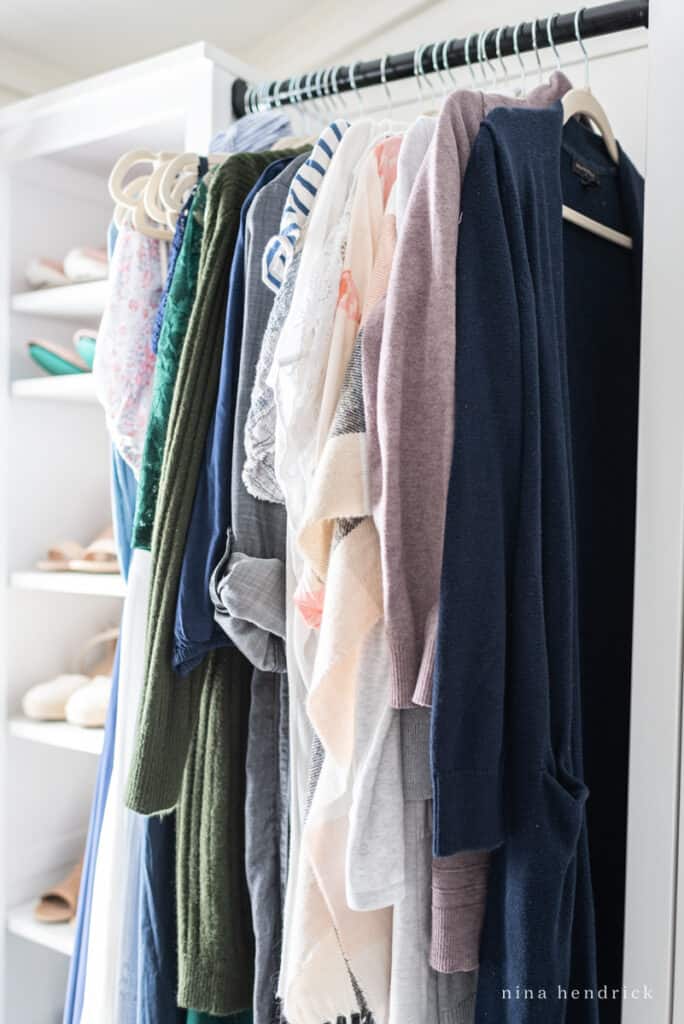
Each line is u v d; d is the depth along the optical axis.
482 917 0.81
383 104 1.57
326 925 0.85
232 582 0.93
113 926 1.15
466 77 1.46
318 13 1.68
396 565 0.77
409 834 0.82
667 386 0.82
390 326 0.78
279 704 1.02
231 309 0.98
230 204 1.02
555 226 0.87
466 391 0.76
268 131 1.26
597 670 1.03
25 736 1.65
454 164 0.80
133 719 1.13
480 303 0.77
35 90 1.89
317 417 0.89
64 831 1.79
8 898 1.68
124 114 1.52
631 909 0.82
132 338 1.18
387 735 0.80
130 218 1.20
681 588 0.81
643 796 0.82
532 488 0.78
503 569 0.76
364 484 0.81
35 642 1.76
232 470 0.97
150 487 1.04
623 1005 0.82
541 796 0.76
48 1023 1.74
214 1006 1.00
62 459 1.81
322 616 0.85
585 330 1.02
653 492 0.83
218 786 1.02
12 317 1.73
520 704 0.77
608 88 1.34
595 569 1.03
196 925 1.03
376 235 0.91
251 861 0.99
